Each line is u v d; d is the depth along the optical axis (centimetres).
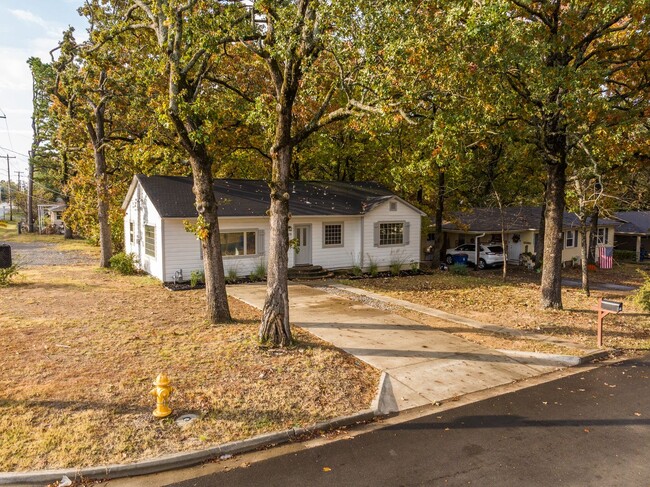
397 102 969
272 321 963
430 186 2423
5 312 1245
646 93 1403
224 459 580
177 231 1852
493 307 1537
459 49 1002
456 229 2983
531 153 1808
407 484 522
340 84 1031
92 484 520
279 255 966
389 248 2366
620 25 1462
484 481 528
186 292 1642
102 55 1811
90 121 2186
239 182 2278
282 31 889
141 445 585
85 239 4122
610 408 745
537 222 3050
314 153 2608
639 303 1359
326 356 923
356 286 1897
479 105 1136
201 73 1124
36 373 799
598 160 1492
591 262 2997
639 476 540
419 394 795
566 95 1163
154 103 1259
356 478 534
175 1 980
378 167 2836
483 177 2677
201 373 813
